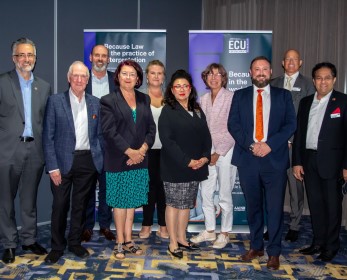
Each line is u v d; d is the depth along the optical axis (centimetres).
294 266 320
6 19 388
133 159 312
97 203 411
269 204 307
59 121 304
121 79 315
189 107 325
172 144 310
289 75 386
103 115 312
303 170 341
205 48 397
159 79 358
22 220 331
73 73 301
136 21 490
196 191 331
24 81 315
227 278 295
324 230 342
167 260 328
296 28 498
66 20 433
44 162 324
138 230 415
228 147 349
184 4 530
